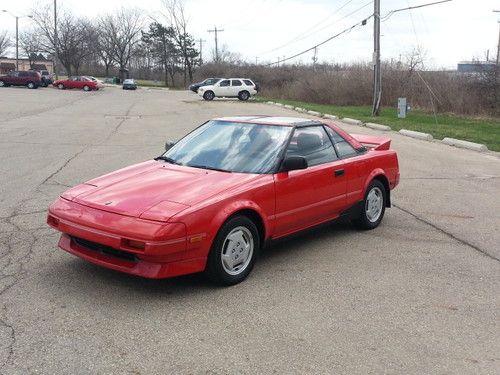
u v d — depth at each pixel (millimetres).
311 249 5914
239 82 42000
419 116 27078
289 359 3557
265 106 34688
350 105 37781
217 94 41750
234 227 4688
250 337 3838
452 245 6195
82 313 4133
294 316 4199
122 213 4344
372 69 37000
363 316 4242
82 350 3586
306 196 5488
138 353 3572
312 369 3441
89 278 4824
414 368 3498
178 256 4309
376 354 3660
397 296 4660
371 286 4867
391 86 35531
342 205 6113
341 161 6090
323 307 4383
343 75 40125
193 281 4852
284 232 5371
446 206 8156
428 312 4359
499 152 14750
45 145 13945
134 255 4270
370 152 6723
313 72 47750
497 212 7828
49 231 6242
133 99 40500
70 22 83125
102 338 3758
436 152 14344
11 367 3352
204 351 3621
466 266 5484
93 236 4352
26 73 53250
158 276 4234
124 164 11102
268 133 5641
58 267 5082
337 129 6379
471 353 3719
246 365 3463
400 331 4012
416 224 7090
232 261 4734
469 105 28781
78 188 5023
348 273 5184
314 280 4973
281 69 61438
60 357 3490
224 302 4414
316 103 40062
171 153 5855
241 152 5461
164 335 3826
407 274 5207
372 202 6738
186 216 4281
